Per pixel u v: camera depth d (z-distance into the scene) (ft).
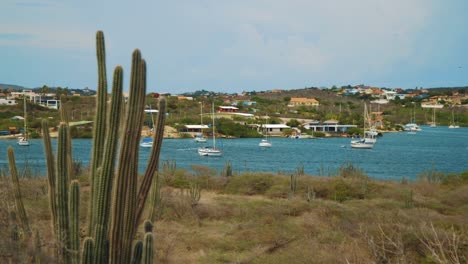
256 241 45.03
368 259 32.78
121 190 21.18
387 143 321.73
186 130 336.08
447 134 433.89
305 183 83.97
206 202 68.03
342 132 391.65
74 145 229.45
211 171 101.09
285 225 51.06
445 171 167.73
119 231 21.35
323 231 47.16
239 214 59.11
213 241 45.01
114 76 21.06
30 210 47.75
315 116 449.06
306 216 56.24
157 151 23.65
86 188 73.31
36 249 25.21
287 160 201.46
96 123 22.49
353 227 46.85
